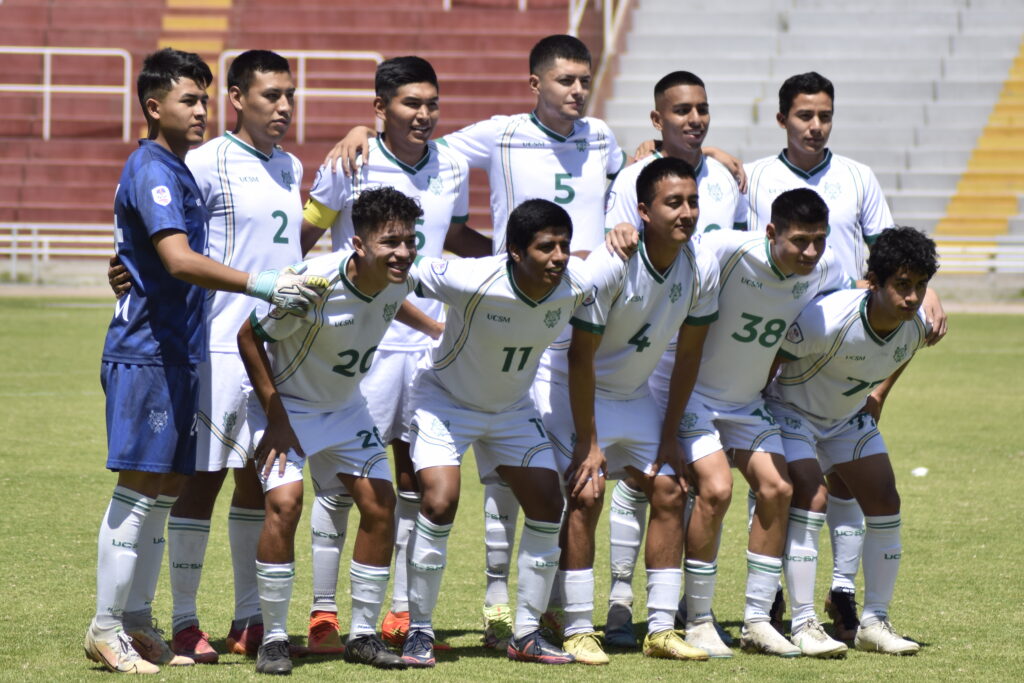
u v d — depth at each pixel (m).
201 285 18.12
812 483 20.59
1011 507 30.25
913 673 18.89
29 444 36.00
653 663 19.59
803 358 20.94
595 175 24.17
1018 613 22.16
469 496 32.06
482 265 19.25
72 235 86.00
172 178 18.69
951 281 80.75
